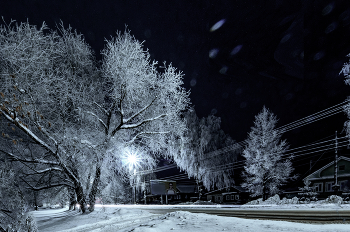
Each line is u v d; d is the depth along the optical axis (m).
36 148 14.20
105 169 15.78
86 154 13.62
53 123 12.38
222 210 16.88
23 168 13.35
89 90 15.80
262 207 17.73
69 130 13.07
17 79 9.79
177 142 18.83
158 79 16.41
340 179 31.00
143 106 16.81
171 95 16.75
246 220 8.65
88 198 15.05
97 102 16.41
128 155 15.96
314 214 11.22
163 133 17.11
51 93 12.64
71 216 14.02
